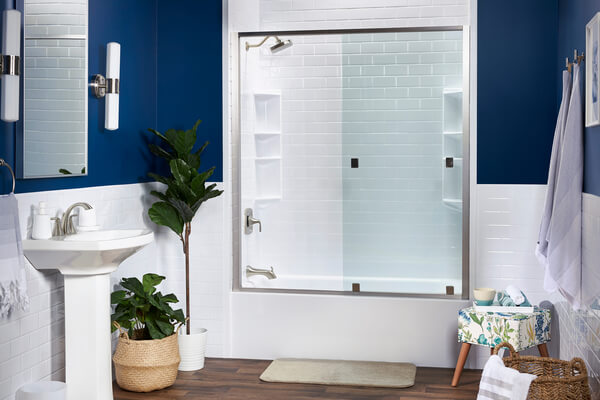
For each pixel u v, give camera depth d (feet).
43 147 11.50
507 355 14.96
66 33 12.12
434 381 14.33
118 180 14.38
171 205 15.30
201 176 14.82
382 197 16.12
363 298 15.61
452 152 15.66
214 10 16.15
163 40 16.30
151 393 13.56
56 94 11.85
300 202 16.58
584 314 11.64
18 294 10.02
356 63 16.19
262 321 16.06
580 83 12.25
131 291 13.73
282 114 16.66
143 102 15.61
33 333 11.49
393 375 14.53
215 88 16.14
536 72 14.90
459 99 15.56
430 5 15.62
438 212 15.78
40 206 11.20
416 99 15.84
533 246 15.02
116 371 13.67
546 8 14.82
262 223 16.81
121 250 11.14
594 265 10.68
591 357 11.08
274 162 16.76
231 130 16.30
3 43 10.05
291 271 16.58
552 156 12.85
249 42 16.53
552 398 10.18
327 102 16.40
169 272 16.38
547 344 15.08
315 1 16.07
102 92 13.41
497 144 15.11
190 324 16.33
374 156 16.15
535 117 14.94
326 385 14.07
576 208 11.83
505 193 15.11
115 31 14.19
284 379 14.33
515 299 13.70
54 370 12.13
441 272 15.78
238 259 16.42
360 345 15.67
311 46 16.42
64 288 11.56
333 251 16.40
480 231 15.23
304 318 15.88
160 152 15.56
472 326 13.37
